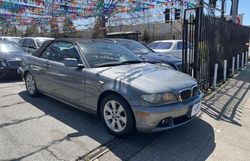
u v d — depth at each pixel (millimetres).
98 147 3914
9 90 7332
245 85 8562
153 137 4262
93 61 4836
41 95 6543
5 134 4309
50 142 4047
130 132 4031
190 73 6648
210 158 3670
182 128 4656
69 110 5508
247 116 5422
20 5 17875
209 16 7309
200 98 4430
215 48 8086
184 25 6453
